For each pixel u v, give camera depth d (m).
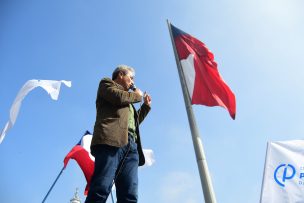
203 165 6.72
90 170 8.98
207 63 9.31
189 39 9.76
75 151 9.02
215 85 8.92
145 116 5.39
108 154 4.05
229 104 8.75
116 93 4.36
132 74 5.13
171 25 10.12
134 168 4.37
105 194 3.84
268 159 10.02
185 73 8.96
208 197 6.24
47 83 7.16
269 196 9.43
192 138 7.32
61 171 8.62
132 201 4.17
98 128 4.20
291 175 9.62
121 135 4.21
